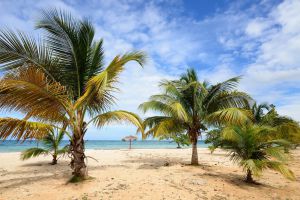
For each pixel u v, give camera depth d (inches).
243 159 305.3
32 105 225.6
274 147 287.6
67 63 285.7
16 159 577.9
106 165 454.0
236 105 434.3
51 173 361.7
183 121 451.2
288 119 568.7
